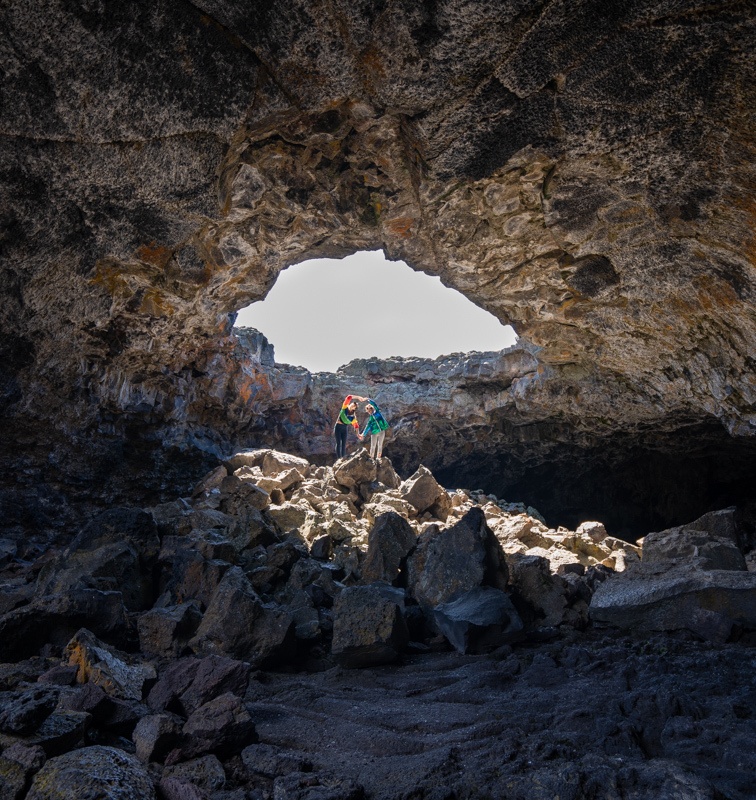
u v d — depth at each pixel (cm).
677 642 465
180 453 976
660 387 880
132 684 337
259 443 1264
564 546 837
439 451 1394
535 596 577
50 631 415
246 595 465
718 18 384
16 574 629
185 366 938
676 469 1341
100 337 725
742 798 236
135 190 516
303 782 259
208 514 703
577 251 655
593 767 260
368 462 1017
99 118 448
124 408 855
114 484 869
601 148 504
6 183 478
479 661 465
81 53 408
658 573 546
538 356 988
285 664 468
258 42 433
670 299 675
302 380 1298
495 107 477
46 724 268
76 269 586
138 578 550
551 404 1117
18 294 583
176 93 447
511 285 750
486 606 513
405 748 306
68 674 335
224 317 822
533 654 475
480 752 286
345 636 456
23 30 388
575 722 314
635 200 557
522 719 323
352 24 419
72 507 812
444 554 579
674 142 482
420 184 573
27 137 451
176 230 571
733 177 488
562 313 785
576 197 571
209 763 276
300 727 337
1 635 391
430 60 441
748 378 694
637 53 420
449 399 1302
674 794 235
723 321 658
